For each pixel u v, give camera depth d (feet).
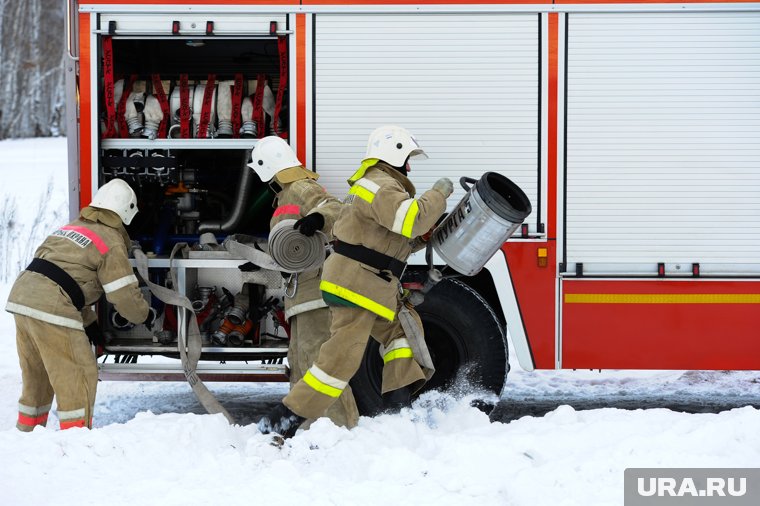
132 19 29.96
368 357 29.73
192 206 34.47
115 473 22.31
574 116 29.78
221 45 35.81
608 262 29.78
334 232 25.54
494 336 29.91
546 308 29.84
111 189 28.19
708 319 29.71
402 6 29.81
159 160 30.63
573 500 19.88
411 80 29.91
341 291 24.73
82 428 24.72
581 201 29.86
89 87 30.04
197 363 29.25
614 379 40.01
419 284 29.76
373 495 20.65
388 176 25.07
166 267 29.91
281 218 27.43
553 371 41.57
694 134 29.73
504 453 22.72
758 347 29.68
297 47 29.94
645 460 21.90
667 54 29.71
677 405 35.50
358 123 29.96
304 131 30.04
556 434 24.25
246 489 20.77
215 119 31.53
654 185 29.76
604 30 29.73
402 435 25.88
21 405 27.86
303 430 25.48
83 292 27.25
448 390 30.04
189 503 20.12
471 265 26.05
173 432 24.48
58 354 26.78
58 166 111.75
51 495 20.83
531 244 29.76
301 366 27.58
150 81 32.09
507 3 29.71
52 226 72.13
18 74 153.48
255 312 30.27
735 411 25.30
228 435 25.38
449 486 21.31
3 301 55.88
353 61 29.91
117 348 30.22
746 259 29.76
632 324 29.78
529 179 29.86
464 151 29.94
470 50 29.86
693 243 29.78
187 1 29.86
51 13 154.92
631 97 29.78
